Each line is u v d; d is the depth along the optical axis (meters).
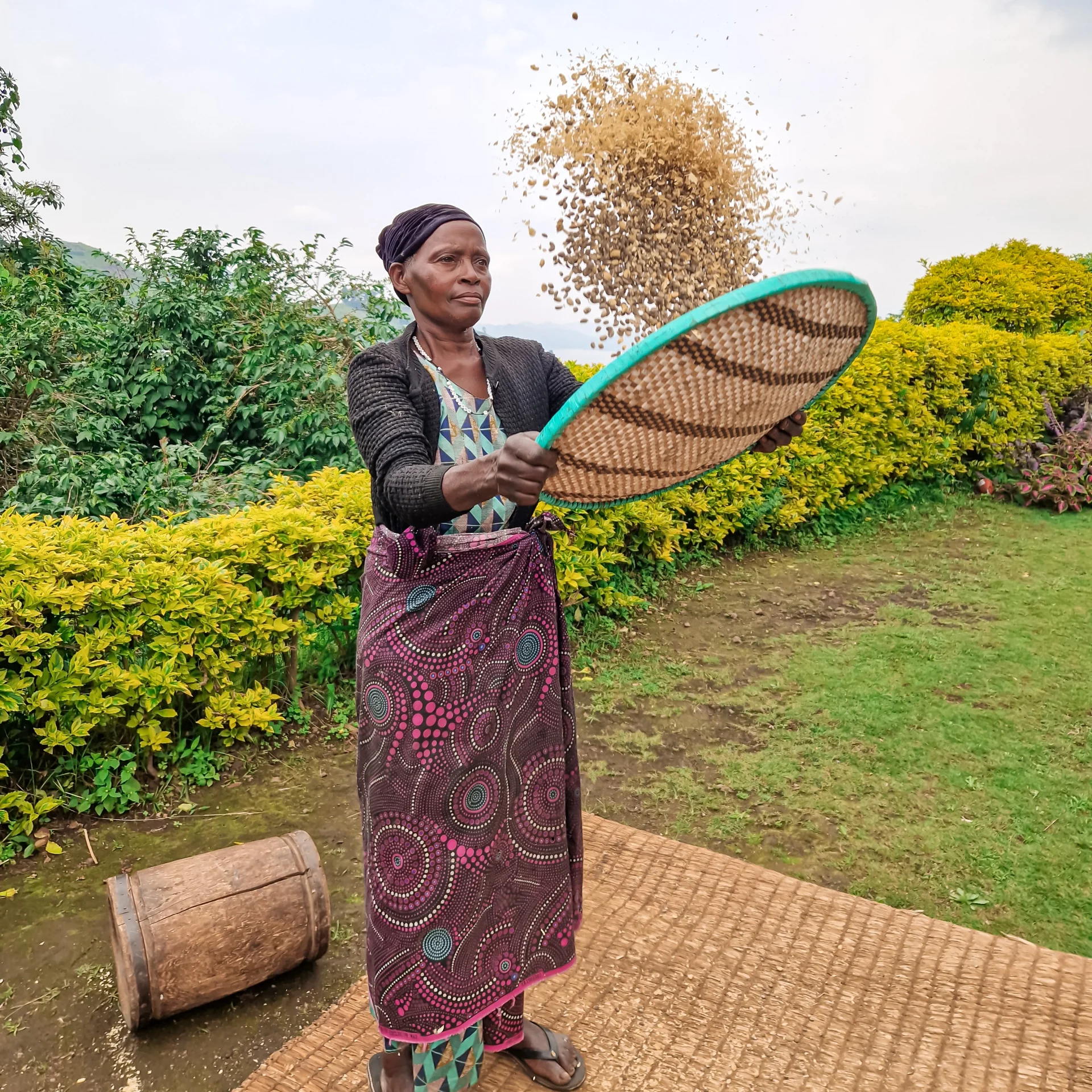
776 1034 2.08
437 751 1.56
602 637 4.91
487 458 1.35
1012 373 8.55
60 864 2.92
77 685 3.05
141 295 6.37
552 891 1.77
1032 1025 2.09
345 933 2.61
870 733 3.86
